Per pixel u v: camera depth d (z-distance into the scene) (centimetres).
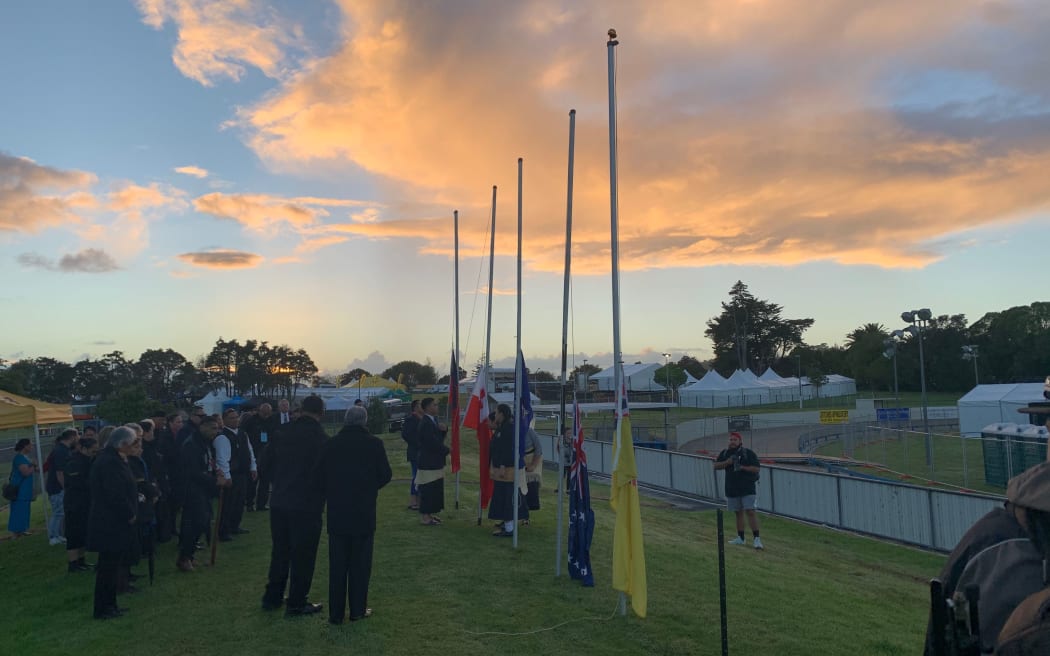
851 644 694
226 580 871
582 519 855
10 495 1304
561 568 923
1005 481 2423
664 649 644
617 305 799
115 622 711
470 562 944
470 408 1294
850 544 1517
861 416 6034
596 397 7556
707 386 8275
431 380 12094
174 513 1109
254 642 646
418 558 960
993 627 205
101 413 4744
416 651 624
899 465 3209
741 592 860
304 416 747
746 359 13050
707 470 2105
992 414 3631
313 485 702
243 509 1274
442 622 701
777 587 918
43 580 930
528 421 1115
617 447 747
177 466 1095
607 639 667
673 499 2167
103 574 727
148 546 859
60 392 9050
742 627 716
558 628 692
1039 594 183
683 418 5884
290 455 734
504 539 1101
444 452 1223
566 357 981
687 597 820
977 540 232
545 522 1280
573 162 1010
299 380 10606
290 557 725
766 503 1952
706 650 645
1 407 1315
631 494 729
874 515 1600
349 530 689
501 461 1127
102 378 9300
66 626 705
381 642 645
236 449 1148
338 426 4253
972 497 1370
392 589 815
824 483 1745
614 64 844
